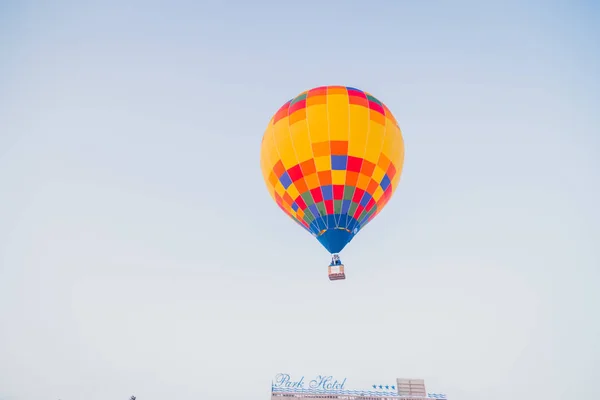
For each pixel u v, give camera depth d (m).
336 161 35.78
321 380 121.31
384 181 37.50
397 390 126.38
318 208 35.94
